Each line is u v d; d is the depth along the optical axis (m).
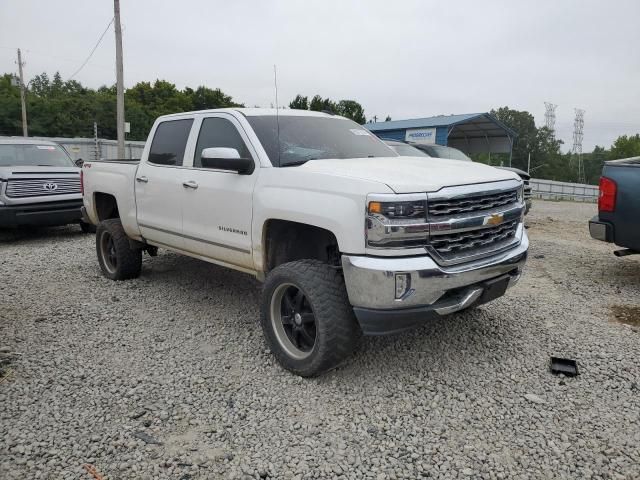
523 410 3.30
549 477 2.68
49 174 9.27
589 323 4.78
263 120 4.50
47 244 9.02
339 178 3.46
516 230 4.14
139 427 3.15
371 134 5.31
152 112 63.03
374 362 3.98
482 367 3.89
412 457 2.85
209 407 3.37
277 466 2.79
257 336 4.54
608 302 5.41
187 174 4.84
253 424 3.18
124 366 3.96
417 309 3.32
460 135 29.86
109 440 3.02
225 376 3.79
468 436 3.04
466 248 3.59
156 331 4.66
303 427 3.14
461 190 3.46
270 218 3.90
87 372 3.85
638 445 2.94
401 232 3.21
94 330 4.68
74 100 60.88
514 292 5.79
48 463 2.81
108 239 6.38
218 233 4.51
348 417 3.24
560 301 5.43
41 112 56.75
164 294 5.74
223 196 4.38
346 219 3.33
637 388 3.56
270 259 4.14
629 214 5.55
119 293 5.78
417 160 4.42
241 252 4.31
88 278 6.44
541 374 3.78
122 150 20.98
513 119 90.62
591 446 2.93
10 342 4.39
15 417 3.25
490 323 4.77
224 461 2.83
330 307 3.48
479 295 3.62
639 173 5.48
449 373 3.80
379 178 3.39
